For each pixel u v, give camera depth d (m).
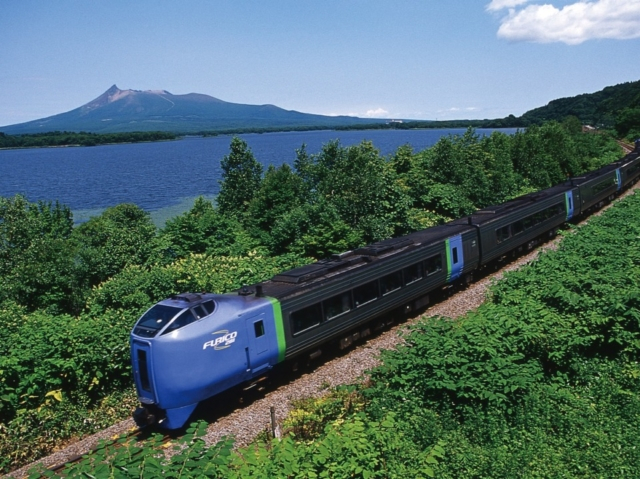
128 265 22.20
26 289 19.38
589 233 22.08
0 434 11.97
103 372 14.01
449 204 32.16
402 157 35.56
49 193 91.62
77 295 20.19
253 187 31.56
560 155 48.94
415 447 9.27
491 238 22.25
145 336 11.37
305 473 7.76
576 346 12.72
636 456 8.94
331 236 23.78
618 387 11.38
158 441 8.49
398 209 27.50
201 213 29.69
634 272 15.84
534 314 13.35
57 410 12.95
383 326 17.39
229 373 12.01
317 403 11.60
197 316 11.70
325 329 14.48
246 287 13.82
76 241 24.52
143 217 30.09
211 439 11.06
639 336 13.02
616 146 70.31
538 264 18.02
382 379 11.81
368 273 16.06
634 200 30.97
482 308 14.23
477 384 10.70
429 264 18.64
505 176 39.22
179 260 21.81
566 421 10.10
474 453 9.11
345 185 27.22
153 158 183.12
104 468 7.39
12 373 12.88
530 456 8.98
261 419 11.74
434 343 11.97
